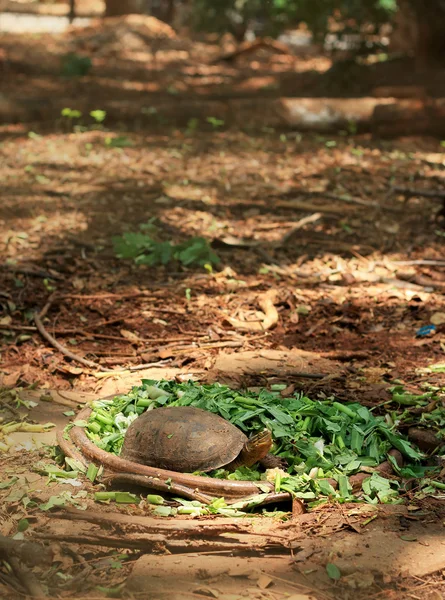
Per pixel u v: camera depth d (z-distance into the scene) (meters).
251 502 5.95
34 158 16.00
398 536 5.76
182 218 13.27
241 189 14.81
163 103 19.94
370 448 6.70
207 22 30.88
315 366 8.86
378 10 23.33
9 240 11.98
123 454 6.34
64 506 5.98
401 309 10.52
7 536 5.66
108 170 15.45
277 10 24.55
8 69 25.16
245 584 5.23
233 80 26.11
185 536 5.66
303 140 18.53
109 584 5.23
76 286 10.80
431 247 12.84
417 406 7.83
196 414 6.39
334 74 23.84
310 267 11.88
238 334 9.73
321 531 5.80
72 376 8.62
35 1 46.25
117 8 35.06
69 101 19.45
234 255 12.11
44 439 7.14
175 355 9.10
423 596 5.16
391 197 14.93
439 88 20.88
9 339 9.41
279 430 6.61
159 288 10.85
